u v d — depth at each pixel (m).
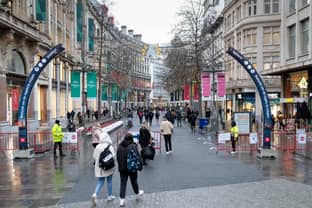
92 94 35.94
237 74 52.12
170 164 15.48
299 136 19.06
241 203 9.41
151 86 152.00
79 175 13.15
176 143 23.84
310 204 9.30
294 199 9.79
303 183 11.77
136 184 9.82
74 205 9.36
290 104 34.22
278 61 46.22
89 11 61.19
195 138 27.36
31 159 16.78
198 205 9.23
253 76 17.23
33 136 20.38
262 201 9.59
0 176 13.04
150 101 153.25
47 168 14.55
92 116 60.06
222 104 59.97
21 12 32.97
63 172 13.72
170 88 78.69
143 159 15.24
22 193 10.63
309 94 29.62
